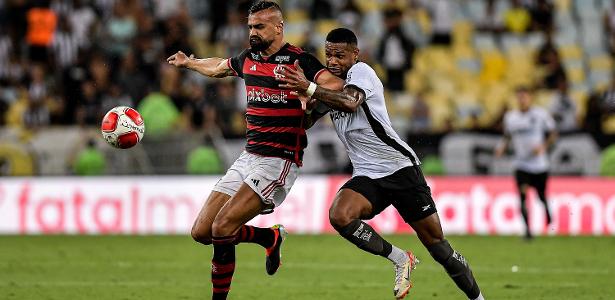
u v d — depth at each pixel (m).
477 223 56.34
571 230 56.31
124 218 55.97
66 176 56.41
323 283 35.94
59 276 37.75
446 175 57.38
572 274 38.84
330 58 25.70
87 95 64.50
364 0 79.94
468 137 58.03
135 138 26.97
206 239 26.66
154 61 67.69
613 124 69.44
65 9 73.25
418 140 58.12
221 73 27.77
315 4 77.50
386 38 73.12
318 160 57.16
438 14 78.69
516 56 78.12
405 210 25.45
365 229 25.06
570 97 71.00
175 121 59.38
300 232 55.84
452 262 25.41
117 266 41.19
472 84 75.94
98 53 69.12
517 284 35.72
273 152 25.98
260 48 25.56
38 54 71.75
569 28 81.50
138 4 72.81
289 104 25.64
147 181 56.12
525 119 51.47
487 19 79.81
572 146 57.56
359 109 24.97
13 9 72.44
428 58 76.88
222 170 56.59
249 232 27.42
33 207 56.00
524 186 52.22
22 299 31.36
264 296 32.47
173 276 37.91
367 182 25.31
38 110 65.69
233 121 63.72
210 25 75.56
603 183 56.53
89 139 56.88
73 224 55.94
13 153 56.84
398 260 25.69
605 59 79.94
